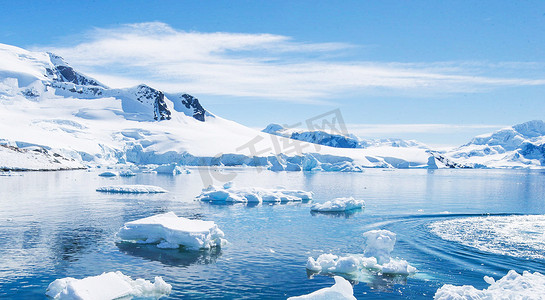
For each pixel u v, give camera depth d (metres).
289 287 14.35
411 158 179.88
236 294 13.68
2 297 13.24
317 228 24.34
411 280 15.07
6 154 91.62
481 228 24.20
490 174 130.38
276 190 40.38
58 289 13.32
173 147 156.00
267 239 21.48
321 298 11.20
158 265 16.66
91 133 159.25
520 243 20.39
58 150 115.56
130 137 167.00
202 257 17.88
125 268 16.25
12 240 20.70
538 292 11.52
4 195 41.31
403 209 32.75
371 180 77.50
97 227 24.11
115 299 13.05
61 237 21.42
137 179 71.50
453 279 15.17
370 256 17.48
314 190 52.78
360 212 30.86
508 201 39.84
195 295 13.55
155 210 31.16
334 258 17.06
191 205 34.25
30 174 79.62
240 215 29.08
